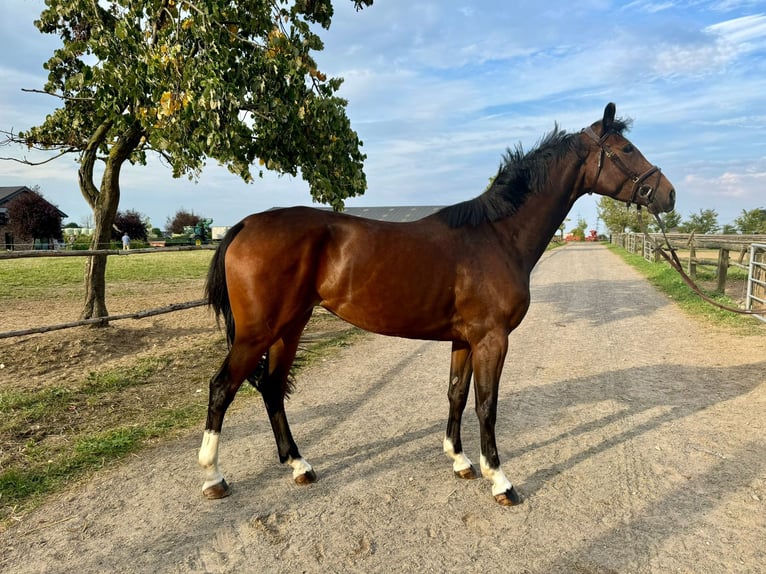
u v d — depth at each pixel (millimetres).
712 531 2605
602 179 3379
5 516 2711
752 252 8328
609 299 11273
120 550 2451
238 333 2932
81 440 3631
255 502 2914
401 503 2912
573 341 7246
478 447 3695
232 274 2914
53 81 6555
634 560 2385
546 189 3268
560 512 2811
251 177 6027
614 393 4867
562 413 4359
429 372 5746
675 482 3119
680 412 4312
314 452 3607
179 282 14289
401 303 2953
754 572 2289
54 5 5758
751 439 3727
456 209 3178
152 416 4164
